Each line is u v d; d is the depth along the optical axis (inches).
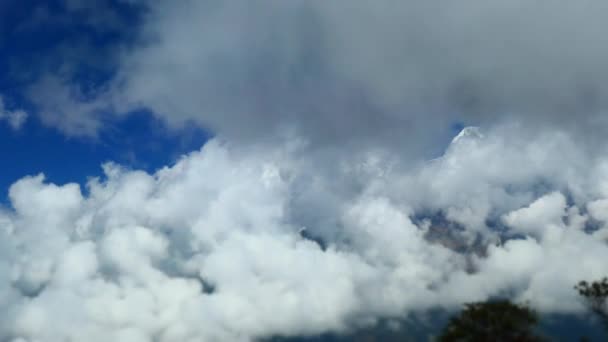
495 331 2667.3
